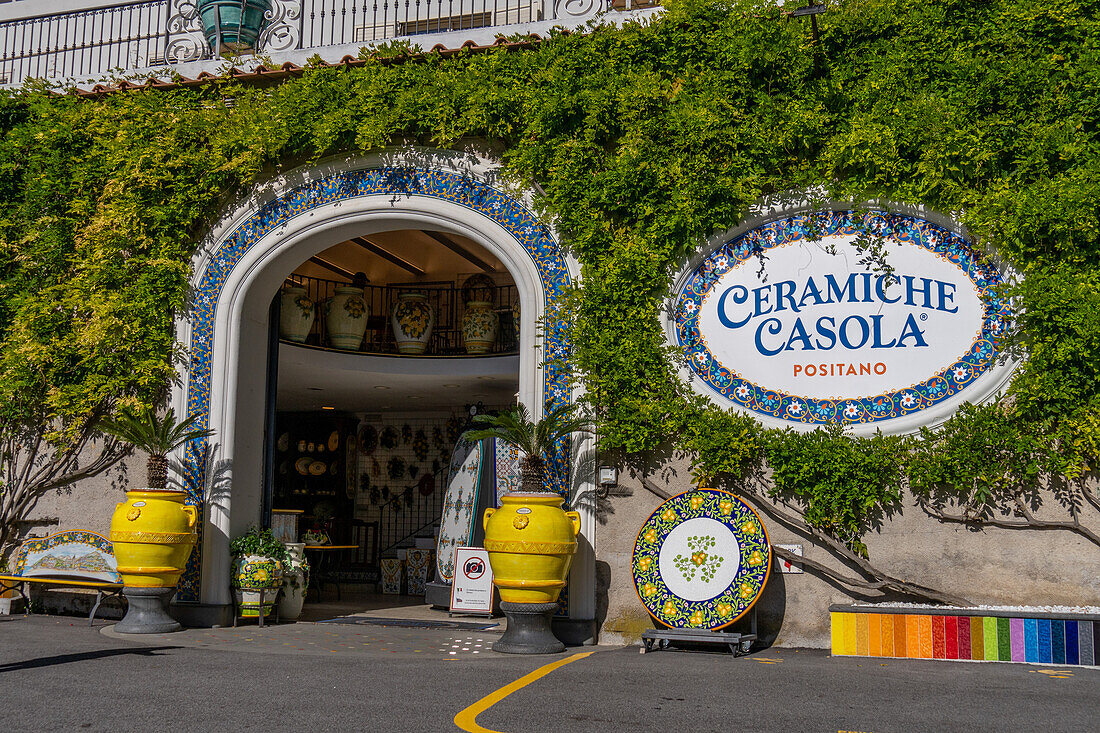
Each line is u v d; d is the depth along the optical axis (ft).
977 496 25.75
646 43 29.73
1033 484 25.71
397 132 31.30
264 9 38.55
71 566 31.45
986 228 26.45
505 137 30.50
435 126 30.45
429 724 16.58
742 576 25.32
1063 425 25.34
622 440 27.76
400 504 55.06
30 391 33.06
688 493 26.35
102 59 46.16
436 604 36.96
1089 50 26.89
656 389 28.04
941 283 26.96
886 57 28.17
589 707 18.17
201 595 30.60
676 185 28.40
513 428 26.73
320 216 31.78
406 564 48.47
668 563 26.03
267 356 33.73
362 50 31.71
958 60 27.53
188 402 31.68
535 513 25.29
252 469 32.42
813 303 27.73
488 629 30.99
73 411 32.04
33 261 33.68
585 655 24.82
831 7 28.71
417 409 55.83
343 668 22.03
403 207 30.99
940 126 26.96
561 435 27.07
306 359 43.50
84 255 33.17
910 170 27.27
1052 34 27.27
